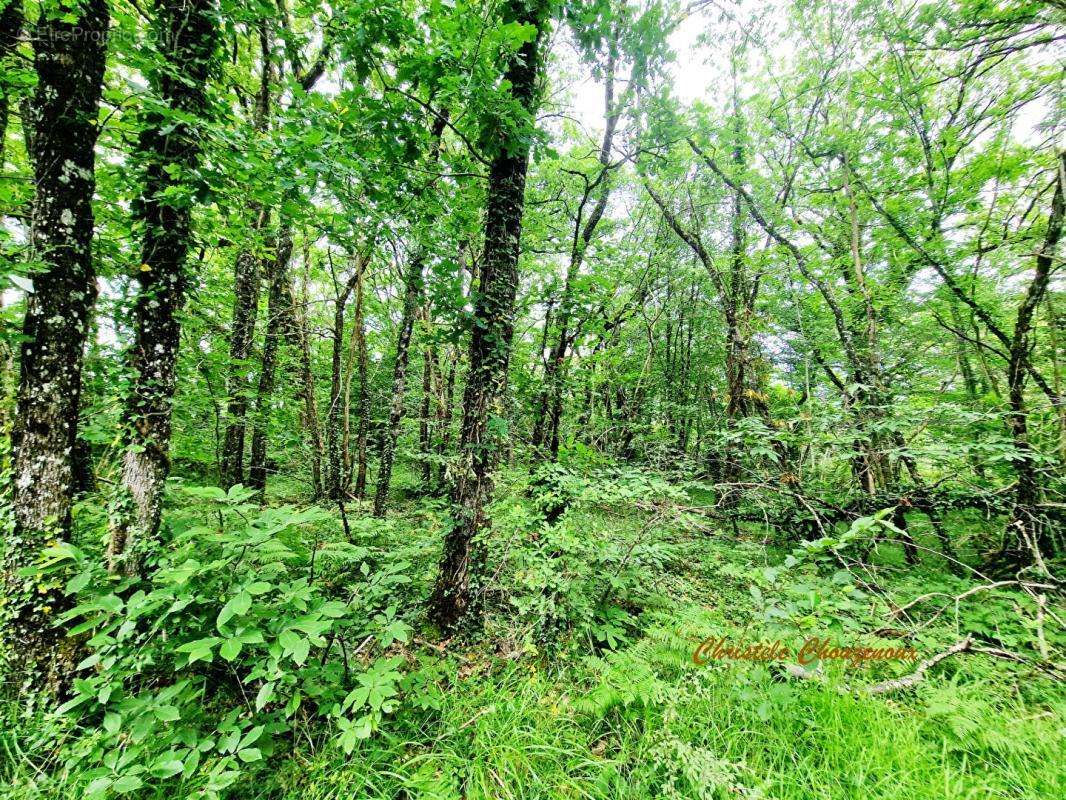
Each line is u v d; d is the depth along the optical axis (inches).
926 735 100.3
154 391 122.4
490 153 148.5
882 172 289.6
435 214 169.2
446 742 100.4
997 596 163.2
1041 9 215.3
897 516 225.3
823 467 254.7
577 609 149.1
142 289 125.0
